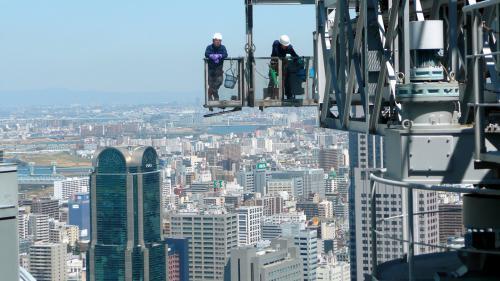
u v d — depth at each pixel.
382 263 16.52
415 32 15.04
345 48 21.05
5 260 15.83
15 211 15.89
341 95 21.25
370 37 18.84
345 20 20.81
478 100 14.20
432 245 14.53
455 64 17.12
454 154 14.65
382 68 17.92
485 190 13.97
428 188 14.30
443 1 17.94
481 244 15.48
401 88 14.98
